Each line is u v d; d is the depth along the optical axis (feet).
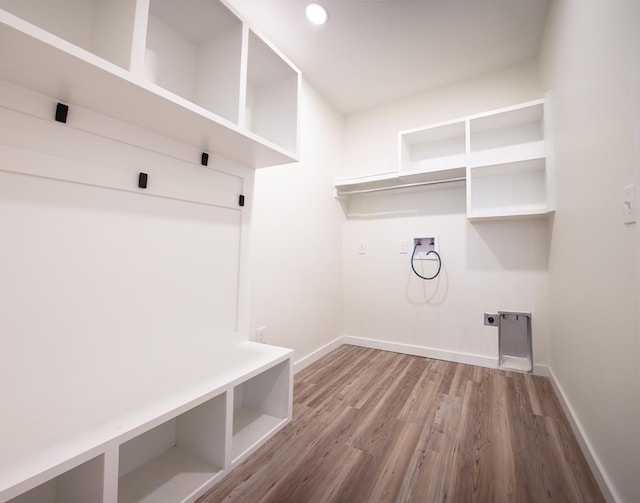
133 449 3.63
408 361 8.02
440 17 5.97
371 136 9.47
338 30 6.30
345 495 3.41
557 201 5.76
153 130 3.86
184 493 3.23
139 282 3.80
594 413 3.81
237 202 5.18
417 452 4.17
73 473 2.67
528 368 7.18
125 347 3.64
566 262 5.22
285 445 4.29
